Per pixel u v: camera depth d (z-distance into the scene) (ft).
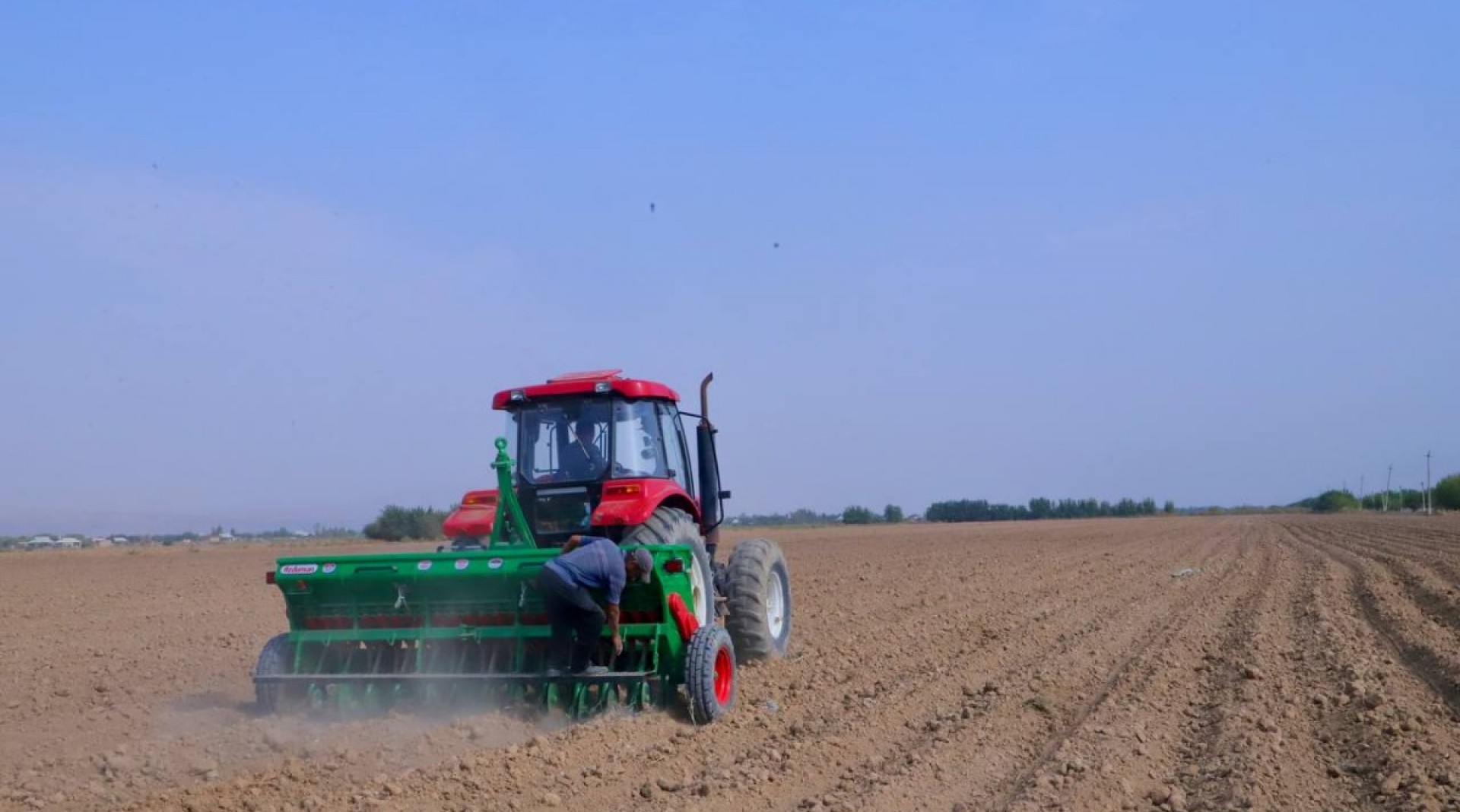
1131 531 157.38
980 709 27.73
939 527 242.78
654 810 20.07
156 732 26.99
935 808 20.16
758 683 32.22
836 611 51.93
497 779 21.85
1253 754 22.97
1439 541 96.22
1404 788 20.61
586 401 32.32
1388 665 32.63
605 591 26.53
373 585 28.43
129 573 88.94
